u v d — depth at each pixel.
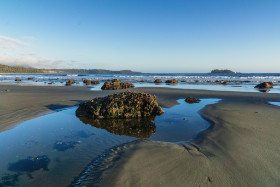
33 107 9.35
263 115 7.93
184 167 3.59
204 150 4.40
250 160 3.86
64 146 4.79
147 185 3.04
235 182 3.13
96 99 8.66
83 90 18.25
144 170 3.49
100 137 5.51
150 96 8.66
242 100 12.56
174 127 6.55
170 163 3.75
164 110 9.32
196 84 30.27
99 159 4.04
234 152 4.25
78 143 5.01
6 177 3.38
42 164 3.86
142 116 8.08
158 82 33.75
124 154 4.19
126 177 3.27
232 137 5.22
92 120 7.46
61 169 3.66
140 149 4.46
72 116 7.98
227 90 19.89
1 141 5.07
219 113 8.39
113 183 3.10
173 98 13.28
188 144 4.86
